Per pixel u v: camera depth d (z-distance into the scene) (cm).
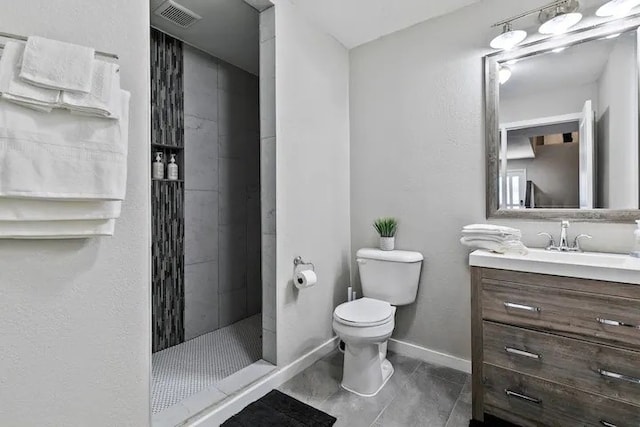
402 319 224
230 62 275
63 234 97
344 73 246
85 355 106
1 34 88
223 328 270
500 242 161
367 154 241
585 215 161
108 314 111
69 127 95
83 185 96
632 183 151
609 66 157
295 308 202
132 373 117
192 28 221
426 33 212
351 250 252
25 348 94
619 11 149
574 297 127
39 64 90
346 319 173
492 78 187
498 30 185
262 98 194
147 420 121
